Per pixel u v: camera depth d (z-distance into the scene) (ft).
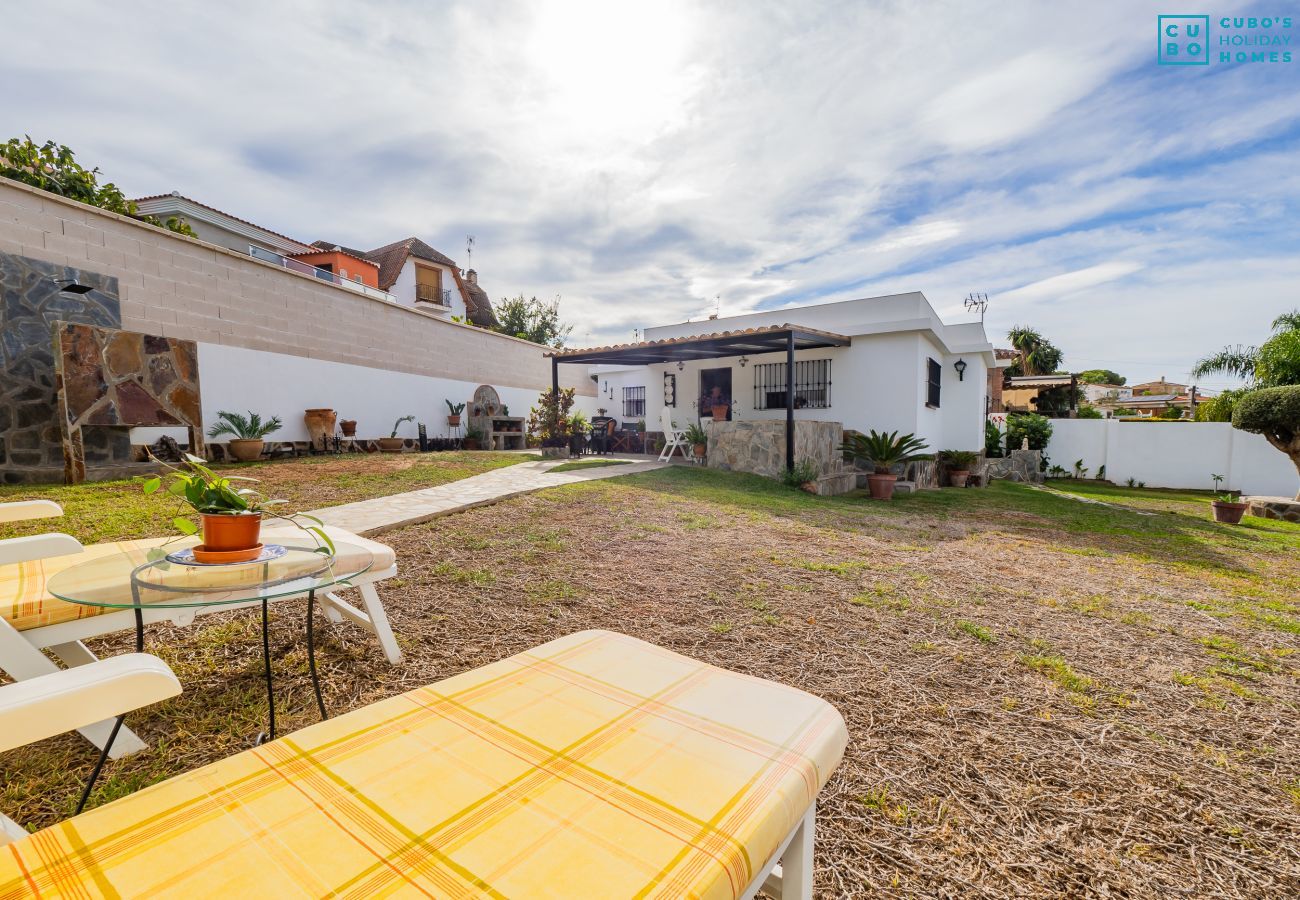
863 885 4.24
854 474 31.24
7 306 15.87
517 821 2.37
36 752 5.47
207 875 2.05
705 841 2.27
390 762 2.76
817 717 3.27
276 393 25.62
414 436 34.17
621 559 12.58
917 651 8.55
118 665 2.65
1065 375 57.72
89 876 2.03
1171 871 4.46
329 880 2.05
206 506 5.24
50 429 16.63
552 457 32.45
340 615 8.54
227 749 5.62
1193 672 8.11
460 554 12.08
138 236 19.90
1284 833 4.91
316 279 27.71
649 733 3.06
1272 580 13.39
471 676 3.74
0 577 5.74
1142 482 42.75
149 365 17.70
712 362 37.68
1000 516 22.80
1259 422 26.71
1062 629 9.67
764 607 10.11
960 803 5.20
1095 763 5.87
